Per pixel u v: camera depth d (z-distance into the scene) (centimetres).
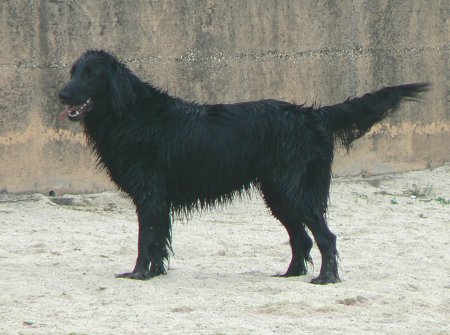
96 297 1127
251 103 1241
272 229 1619
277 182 1223
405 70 2106
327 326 1027
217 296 1134
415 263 1379
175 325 1010
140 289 1156
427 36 2131
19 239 1473
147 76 1825
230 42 1908
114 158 1221
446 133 2162
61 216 1659
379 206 1853
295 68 1978
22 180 1736
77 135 1781
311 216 1223
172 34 1847
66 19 1756
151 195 1218
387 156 2078
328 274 1220
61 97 1191
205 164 1223
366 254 1432
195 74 1872
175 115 1228
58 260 1338
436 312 1115
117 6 1795
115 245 1454
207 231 1581
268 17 1944
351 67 2041
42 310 1063
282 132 1218
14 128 1723
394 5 2084
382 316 1086
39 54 1739
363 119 1247
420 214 1781
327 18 2008
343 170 2030
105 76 1211
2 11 1702
